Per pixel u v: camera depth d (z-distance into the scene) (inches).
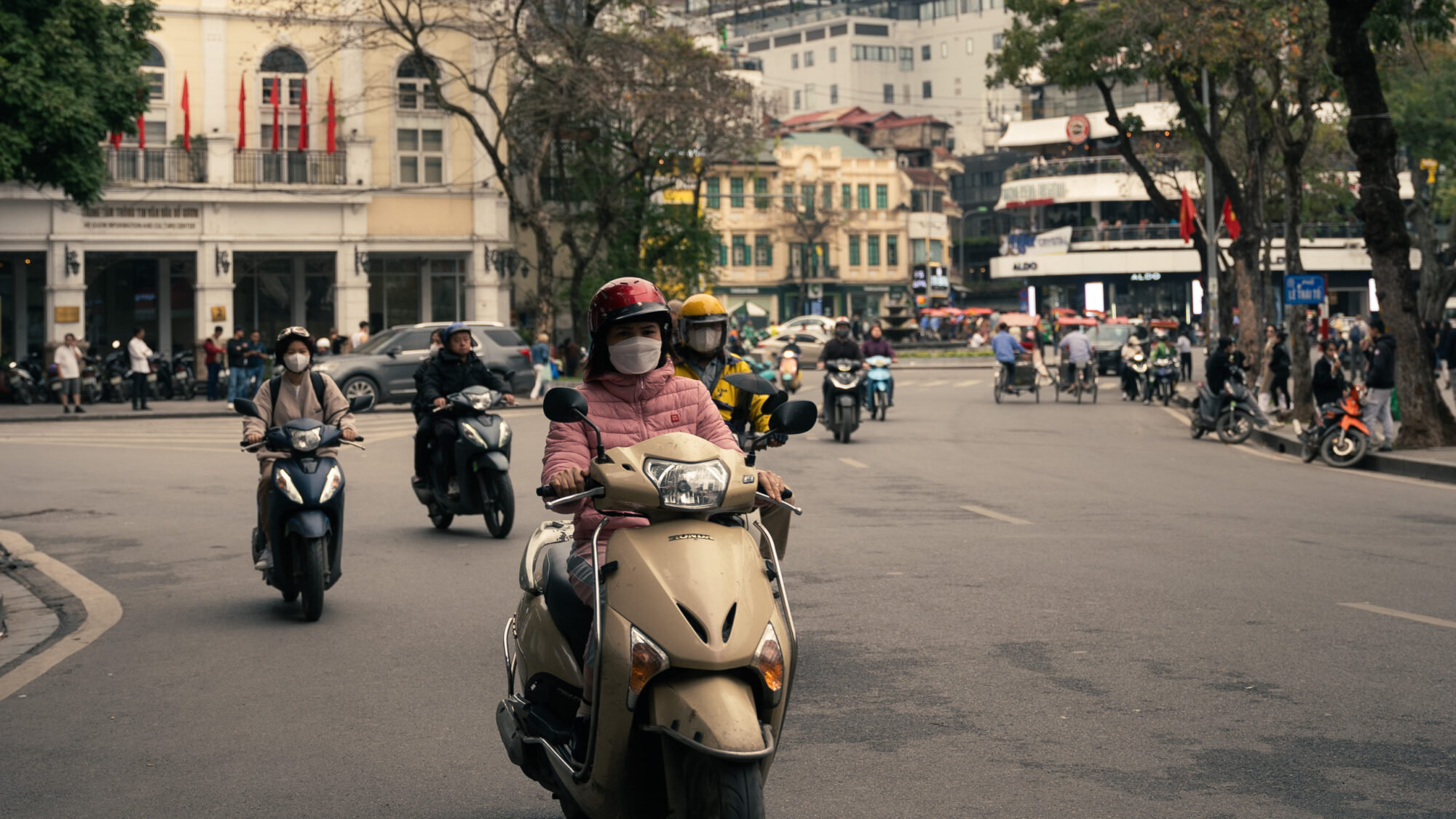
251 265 1552.7
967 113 4968.0
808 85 5137.8
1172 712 235.6
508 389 487.8
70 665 290.4
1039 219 3171.8
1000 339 1301.7
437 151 1606.8
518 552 435.2
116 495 592.7
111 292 1530.5
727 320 292.5
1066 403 1305.4
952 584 359.9
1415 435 759.7
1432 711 233.8
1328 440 736.3
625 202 1622.8
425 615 335.6
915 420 1061.1
